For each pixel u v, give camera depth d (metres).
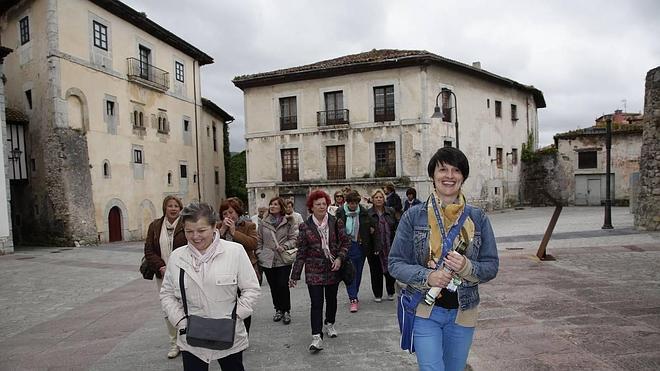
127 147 23.56
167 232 4.89
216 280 2.90
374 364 4.43
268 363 4.56
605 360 3.90
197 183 30.41
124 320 6.66
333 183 25.53
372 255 6.81
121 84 23.28
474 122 27.75
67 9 20.17
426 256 2.57
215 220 3.00
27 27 20.73
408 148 24.16
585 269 8.16
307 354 4.78
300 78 26.38
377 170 25.00
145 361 4.82
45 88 19.98
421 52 24.02
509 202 31.69
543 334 4.70
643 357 3.93
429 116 23.94
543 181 33.59
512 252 10.73
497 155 30.59
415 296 2.61
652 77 13.59
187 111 29.39
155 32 25.77
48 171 20.22
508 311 5.66
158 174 26.11
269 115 27.31
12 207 22.09
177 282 2.96
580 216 22.12
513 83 30.78
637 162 30.34
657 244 10.84
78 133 20.61
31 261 14.71
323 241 5.00
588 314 5.33
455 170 2.56
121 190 23.00
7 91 22.05
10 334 6.21
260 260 5.92
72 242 19.88
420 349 2.55
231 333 2.85
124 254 16.00
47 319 7.01
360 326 5.71
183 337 2.94
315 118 26.20
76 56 20.56
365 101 25.08
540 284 7.09
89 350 5.28
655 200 13.57
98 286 9.76
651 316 5.13
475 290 2.59
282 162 27.25
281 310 6.15
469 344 2.62
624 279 7.18
